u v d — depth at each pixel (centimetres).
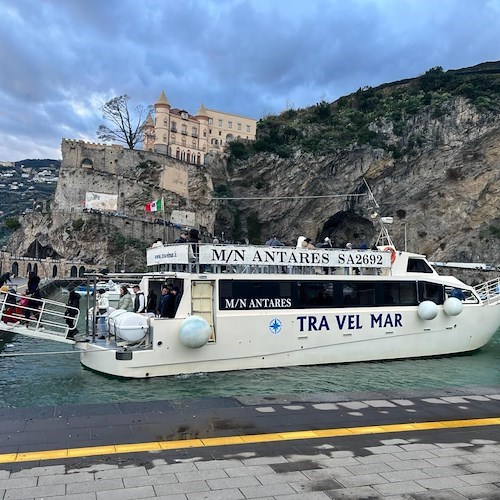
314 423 855
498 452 736
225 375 1590
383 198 9038
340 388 1494
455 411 945
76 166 8119
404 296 1917
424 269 2027
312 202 9025
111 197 7756
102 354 1566
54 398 1352
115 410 911
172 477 623
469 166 8600
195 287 1602
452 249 8725
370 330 1827
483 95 8819
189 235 1686
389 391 1103
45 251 7975
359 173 8994
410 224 8962
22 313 1802
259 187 9150
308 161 8919
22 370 1661
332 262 1825
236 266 1731
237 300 1642
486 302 2138
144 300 1878
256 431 808
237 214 9025
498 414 930
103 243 7200
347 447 745
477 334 2045
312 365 1736
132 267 7212
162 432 795
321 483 616
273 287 1695
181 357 1559
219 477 627
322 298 1769
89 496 567
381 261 1922
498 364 1892
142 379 1518
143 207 7919
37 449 712
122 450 714
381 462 689
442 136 8725
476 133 8444
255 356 1653
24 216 8456
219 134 9800
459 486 614
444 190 8794
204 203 8575
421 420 885
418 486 613
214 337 1602
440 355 1964
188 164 8631
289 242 9150
